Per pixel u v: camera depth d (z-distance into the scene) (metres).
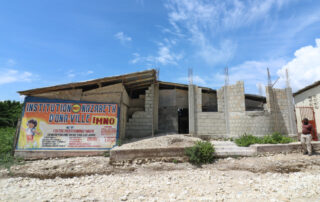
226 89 14.12
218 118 13.90
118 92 11.60
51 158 9.54
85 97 11.00
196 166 8.49
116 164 8.49
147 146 9.58
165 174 7.88
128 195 5.87
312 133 11.82
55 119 10.17
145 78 12.80
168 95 15.89
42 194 6.08
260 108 17.69
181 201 5.26
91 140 10.08
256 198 5.36
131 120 13.38
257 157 9.14
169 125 15.30
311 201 5.13
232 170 8.13
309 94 17.12
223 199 5.34
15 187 6.80
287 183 6.66
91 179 7.51
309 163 8.54
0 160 8.96
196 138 12.55
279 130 13.28
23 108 10.17
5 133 13.45
